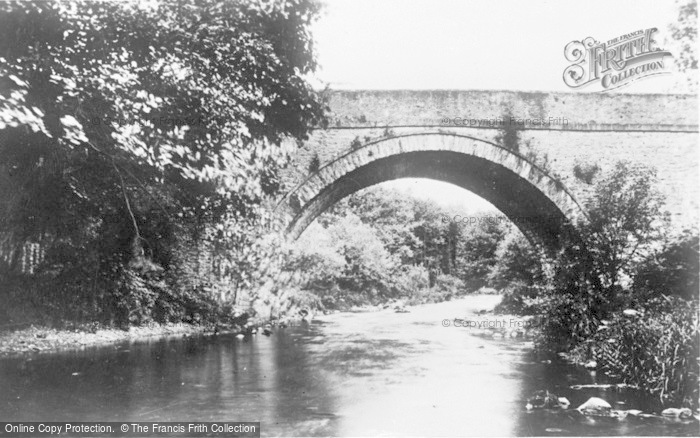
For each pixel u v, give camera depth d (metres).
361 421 6.45
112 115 10.47
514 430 6.12
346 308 36.25
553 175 18.78
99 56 10.74
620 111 18.89
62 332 13.24
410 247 58.81
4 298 12.72
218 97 11.68
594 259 12.81
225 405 7.15
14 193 12.02
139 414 6.65
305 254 30.88
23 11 9.72
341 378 9.18
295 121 13.45
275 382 8.76
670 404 7.39
